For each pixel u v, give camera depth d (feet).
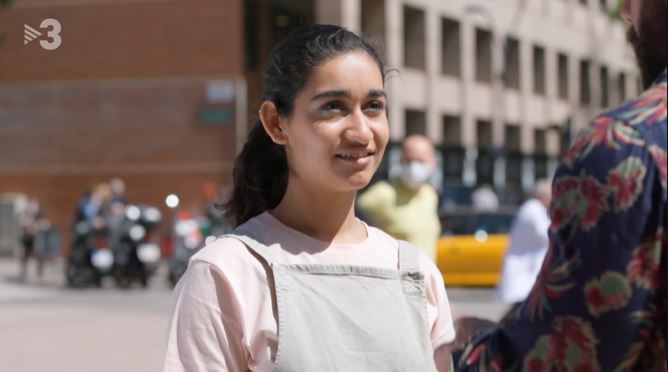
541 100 136.05
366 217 20.17
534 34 133.28
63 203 93.61
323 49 8.36
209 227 59.52
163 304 51.52
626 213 6.90
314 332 7.89
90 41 93.30
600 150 7.04
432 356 8.30
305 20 8.89
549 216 7.34
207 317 7.98
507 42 116.26
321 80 8.29
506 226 61.46
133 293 57.72
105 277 62.13
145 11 92.73
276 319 8.00
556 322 7.07
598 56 153.28
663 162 6.91
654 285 6.89
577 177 7.09
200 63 91.91
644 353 7.06
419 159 21.54
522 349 7.25
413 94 106.73
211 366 7.94
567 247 7.07
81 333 40.34
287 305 7.95
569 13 144.77
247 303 8.03
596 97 153.17
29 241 68.39
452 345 8.67
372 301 8.16
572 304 7.00
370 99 8.37
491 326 8.38
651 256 6.88
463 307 50.60
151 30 92.68
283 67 8.49
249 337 7.98
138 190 92.48
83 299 54.24
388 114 8.75
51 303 52.11
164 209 90.89
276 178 9.25
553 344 7.08
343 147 8.29
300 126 8.40
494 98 122.83
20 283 65.57
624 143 6.98
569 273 7.04
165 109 92.12
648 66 7.68
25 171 94.48
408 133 109.91
